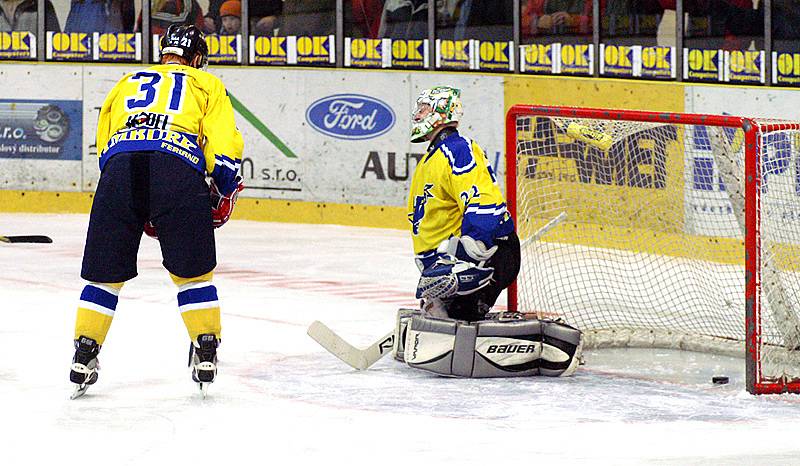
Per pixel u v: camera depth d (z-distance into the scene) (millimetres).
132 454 12305
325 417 13961
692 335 19047
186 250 14477
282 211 36594
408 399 14992
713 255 24047
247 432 13211
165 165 14398
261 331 19906
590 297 22625
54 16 38500
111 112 15008
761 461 11977
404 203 35031
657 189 24625
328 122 36000
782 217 17766
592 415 14141
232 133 14828
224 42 37844
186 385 15727
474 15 35406
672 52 32062
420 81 34812
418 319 16359
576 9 33781
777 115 29078
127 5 38375
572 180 25688
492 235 16188
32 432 13203
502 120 34188
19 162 38312
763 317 18656
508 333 16266
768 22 30188
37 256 28766
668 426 13547
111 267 14539
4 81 38188
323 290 24469
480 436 13047
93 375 14969
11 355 17625
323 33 36719
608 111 17188
